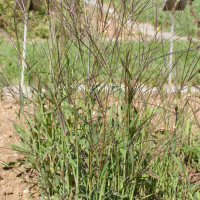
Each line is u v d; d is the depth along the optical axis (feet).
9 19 5.78
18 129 6.55
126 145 4.89
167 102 5.54
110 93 5.34
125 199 5.39
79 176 5.44
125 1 4.50
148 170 5.13
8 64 16.51
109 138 5.03
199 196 5.63
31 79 6.00
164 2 5.42
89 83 4.99
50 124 6.16
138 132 4.97
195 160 7.67
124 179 5.17
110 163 5.56
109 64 4.59
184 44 15.61
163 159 6.12
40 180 5.89
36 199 6.65
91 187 5.30
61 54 5.41
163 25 5.52
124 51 4.60
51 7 5.36
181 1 5.93
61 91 5.87
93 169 5.00
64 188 5.61
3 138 8.98
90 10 5.08
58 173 6.07
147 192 6.13
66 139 5.58
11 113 10.81
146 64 4.73
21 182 7.12
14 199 6.62
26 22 5.46
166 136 5.89
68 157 5.18
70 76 5.57
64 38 5.38
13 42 5.42
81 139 5.54
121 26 4.58
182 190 6.11
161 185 6.10
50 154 5.93
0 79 5.84
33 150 5.88
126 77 4.71
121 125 5.18
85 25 4.58
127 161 5.12
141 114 5.55
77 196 5.22
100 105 4.95
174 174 6.12
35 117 6.26
